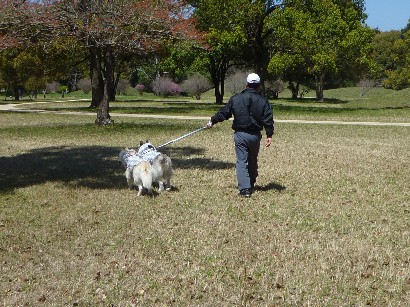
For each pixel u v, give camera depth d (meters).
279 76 58.47
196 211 7.65
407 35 45.91
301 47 34.53
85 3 18.33
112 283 5.04
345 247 6.00
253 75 8.52
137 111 31.11
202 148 14.57
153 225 6.96
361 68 48.59
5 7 18.08
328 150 14.12
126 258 5.71
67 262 5.61
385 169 11.19
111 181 10.03
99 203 8.23
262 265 5.45
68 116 27.59
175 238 6.39
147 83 73.06
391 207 7.92
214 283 5.01
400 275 5.17
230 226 6.88
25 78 51.75
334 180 9.98
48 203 8.32
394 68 71.38
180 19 20.52
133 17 18.88
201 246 6.07
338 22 38.03
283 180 9.98
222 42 34.38
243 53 39.66
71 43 25.45
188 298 4.71
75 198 8.64
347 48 38.75
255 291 4.84
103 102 21.62
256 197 8.52
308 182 9.79
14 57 48.72
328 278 5.10
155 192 8.98
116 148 14.87
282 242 6.19
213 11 32.03
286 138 17.19
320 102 50.69
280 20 32.59
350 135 18.16
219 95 44.28
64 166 11.85
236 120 8.49
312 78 63.12
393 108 34.94
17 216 7.53
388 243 6.16
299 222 7.07
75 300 4.68
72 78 75.56
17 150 14.80
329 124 22.50
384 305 4.55
